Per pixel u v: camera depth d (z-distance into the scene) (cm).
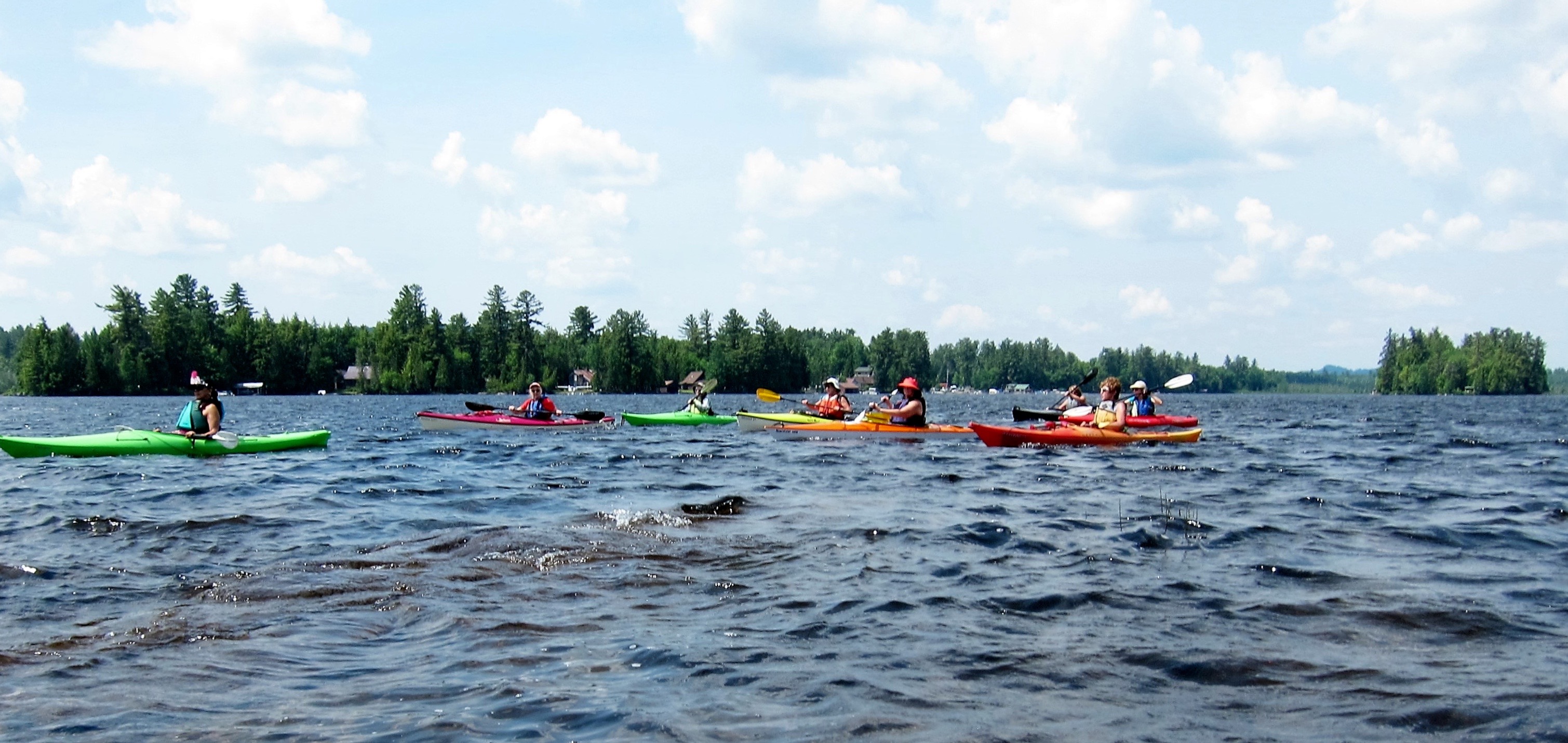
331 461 1577
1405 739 391
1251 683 459
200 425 1694
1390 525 892
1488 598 609
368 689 455
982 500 1074
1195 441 2011
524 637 539
